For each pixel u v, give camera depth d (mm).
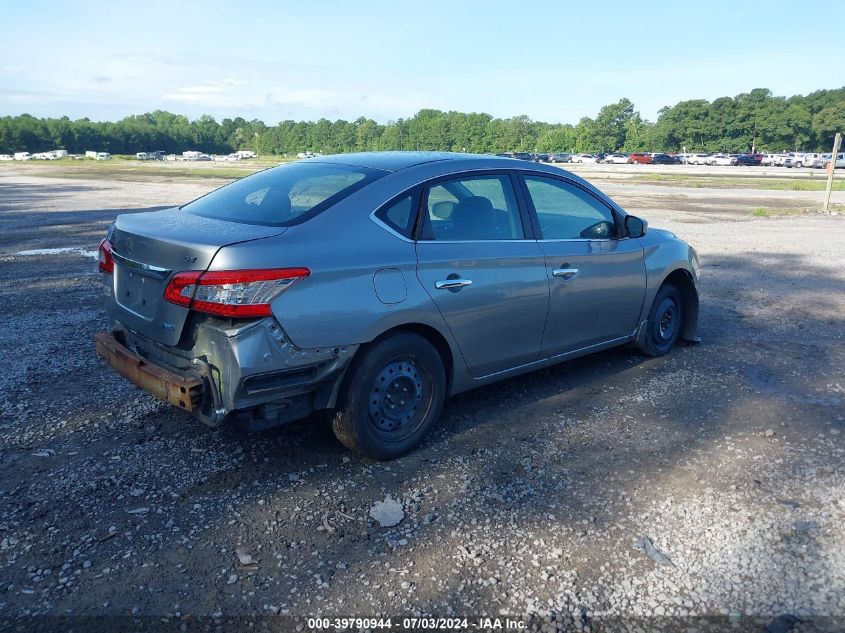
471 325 4117
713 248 12594
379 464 3895
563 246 4719
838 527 3299
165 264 3387
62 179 41969
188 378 3414
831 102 130500
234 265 3166
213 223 3680
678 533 3246
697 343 6367
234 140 199250
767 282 9406
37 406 4609
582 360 5855
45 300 7746
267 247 3293
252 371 3207
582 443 4211
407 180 3973
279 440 4164
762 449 4141
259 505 3436
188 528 3225
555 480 3740
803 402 4922
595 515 3396
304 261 3354
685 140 127500
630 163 94375
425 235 3930
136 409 4586
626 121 129875
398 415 3924
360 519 3330
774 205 24141
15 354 5711
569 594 2809
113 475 3703
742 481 3742
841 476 3807
